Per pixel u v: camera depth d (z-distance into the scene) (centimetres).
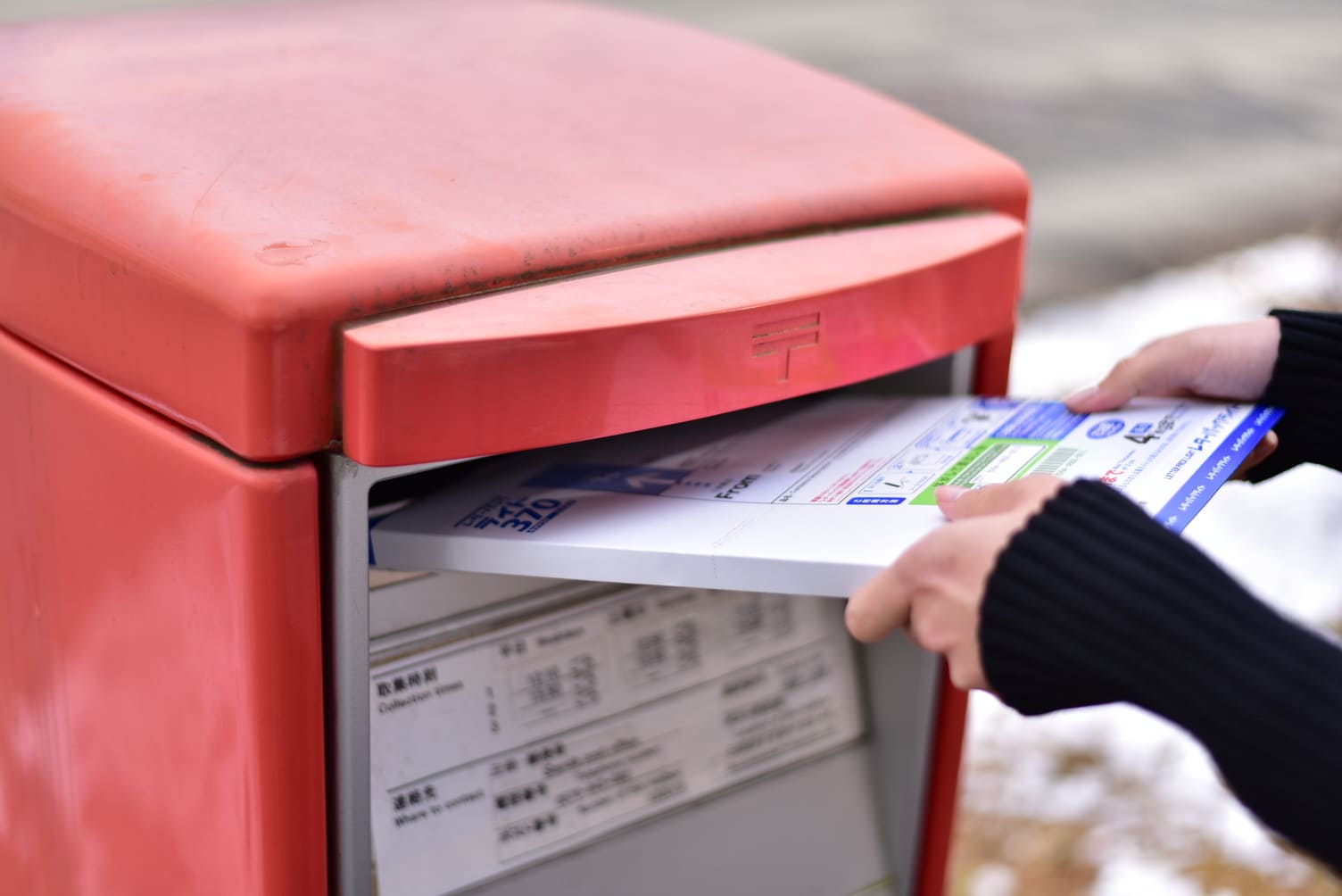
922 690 130
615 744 116
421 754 105
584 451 104
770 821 128
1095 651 71
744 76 126
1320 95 750
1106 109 682
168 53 113
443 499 95
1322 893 235
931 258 98
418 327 77
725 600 124
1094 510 74
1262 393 103
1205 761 277
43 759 102
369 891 89
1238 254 515
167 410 81
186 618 84
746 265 92
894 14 848
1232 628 70
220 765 84
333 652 83
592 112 110
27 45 113
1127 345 432
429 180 92
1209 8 991
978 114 639
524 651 110
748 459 100
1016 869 239
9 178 90
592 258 88
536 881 111
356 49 119
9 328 94
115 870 97
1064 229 529
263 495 77
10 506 98
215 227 80
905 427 103
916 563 76
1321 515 373
